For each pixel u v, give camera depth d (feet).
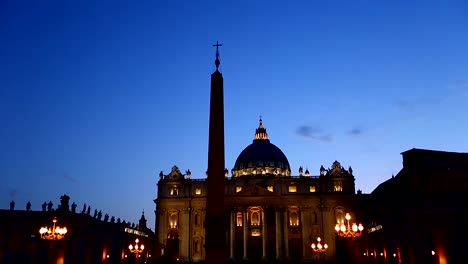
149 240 428.15
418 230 210.18
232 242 431.43
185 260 435.53
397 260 250.78
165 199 453.58
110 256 297.94
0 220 207.21
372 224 328.70
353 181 445.37
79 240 231.91
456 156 222.28
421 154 218.18
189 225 444.14
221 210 123.85
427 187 207.51
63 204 227.61
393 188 265.54
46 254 215.31
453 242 197.36
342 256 401.29
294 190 451.53
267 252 431.84
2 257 204.74
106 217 297.12
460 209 198.49
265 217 436.76
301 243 434.30
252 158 498.69
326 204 438.40
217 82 132.36
